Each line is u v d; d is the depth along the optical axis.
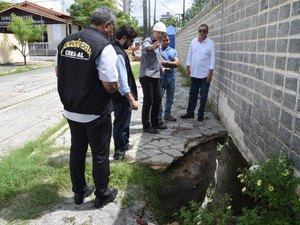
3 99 9.79
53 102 9.20
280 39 2.99
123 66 3.81
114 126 4.26
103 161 3.21
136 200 3.53
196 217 3.10
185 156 4.79
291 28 2.73
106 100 3.06
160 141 5.08
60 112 7.84
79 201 3.40
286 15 2.85
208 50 5.89
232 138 5.08
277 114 3.06
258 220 2.54
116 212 3.29
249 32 4.13
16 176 3.86
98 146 3.15
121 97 4.06
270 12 3.29
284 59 2.89
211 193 4.38
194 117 6.61
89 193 3.56
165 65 5.89
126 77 3.88
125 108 4.18
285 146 2.85
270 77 3.27
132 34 3.90
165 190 4.08
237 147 4.71
